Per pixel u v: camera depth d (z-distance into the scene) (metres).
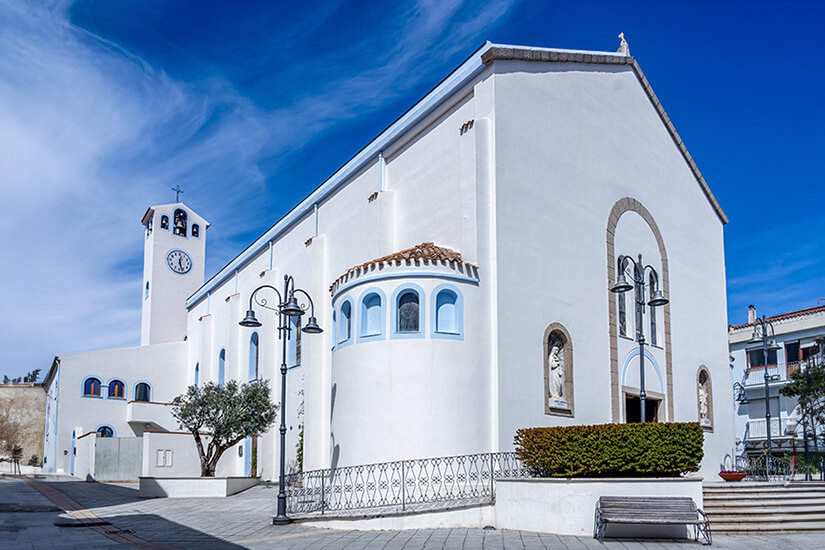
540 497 14.90
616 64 25.73
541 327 20.34
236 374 35.38
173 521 17.84
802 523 15.71
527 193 20.88
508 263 19.81
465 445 17.89
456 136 21.62
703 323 28.52
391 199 23.91
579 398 21.11
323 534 15.08
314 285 27.28
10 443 47.44
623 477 14.83
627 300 24.33
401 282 18.66
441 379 18.03
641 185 26.12
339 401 19.20
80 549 12.93
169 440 29.78
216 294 40.94
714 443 27.50
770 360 41.94
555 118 22.48
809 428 36.97
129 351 43.53
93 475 33.44
